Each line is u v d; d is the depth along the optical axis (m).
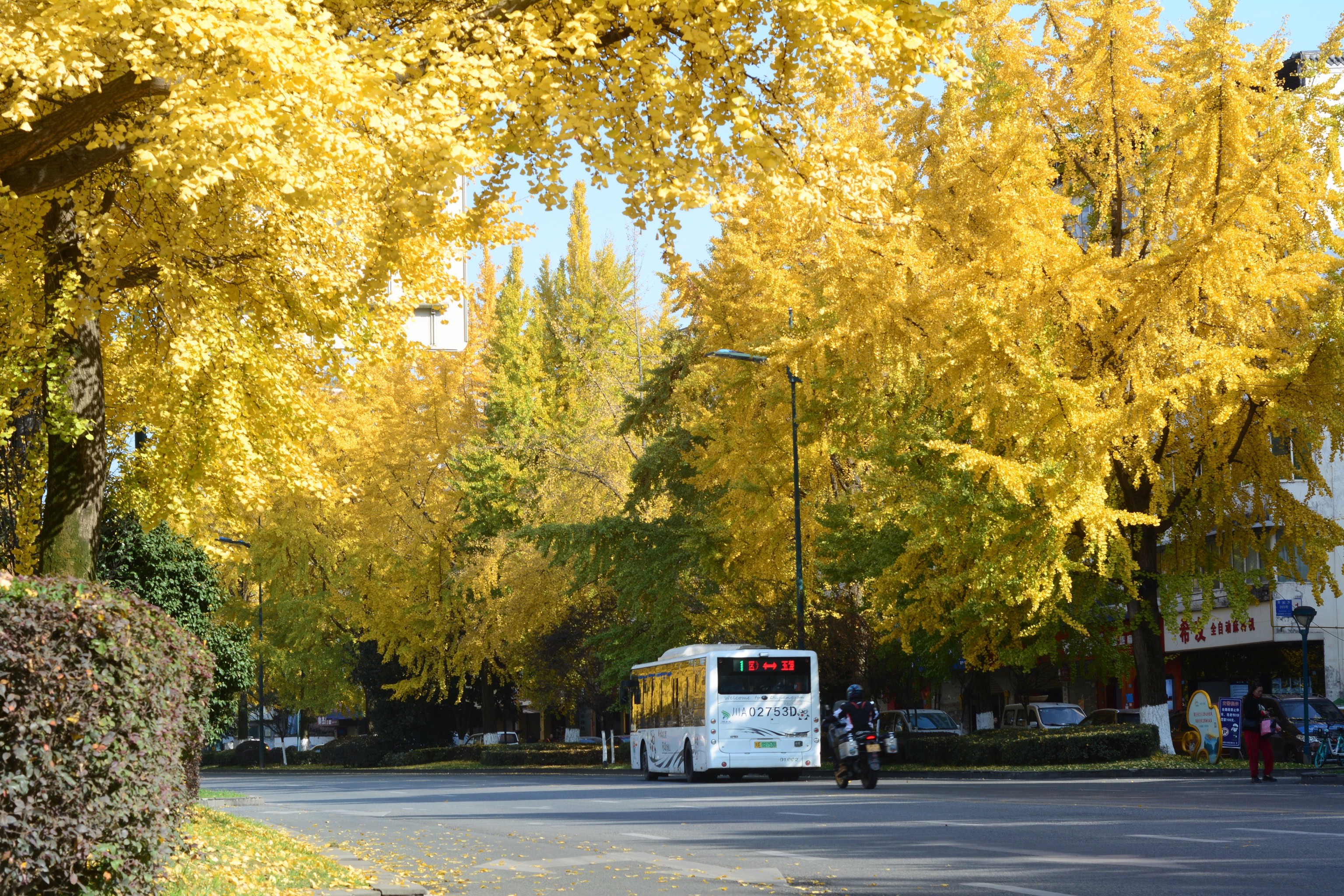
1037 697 53.12
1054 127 28.31
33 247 14.19
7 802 7.32
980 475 25.00
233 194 13.79
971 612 28.77
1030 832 13.40
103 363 16.84
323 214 13.98
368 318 15.52
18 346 13.73
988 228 23.83
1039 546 25.73
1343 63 31.89
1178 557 29.12
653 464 38.44
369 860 12.95
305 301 15.00
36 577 7.95
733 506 33.97
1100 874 9.77
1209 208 24.53
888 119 25.88
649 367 53.62
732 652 30.61
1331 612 36.88
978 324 23.30
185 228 13.95
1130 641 39.69
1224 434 26.72
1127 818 14.77
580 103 11.18
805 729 30.42
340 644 62.72
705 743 30.17
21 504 16.69
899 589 29.39
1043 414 23.97
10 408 15.01
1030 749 28.78
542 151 11.64
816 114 11.93
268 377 14.73
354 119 10.66
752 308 32.56
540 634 50.34
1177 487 27.73
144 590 23.95
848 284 22.33
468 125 11.29
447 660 55.62
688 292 38.16
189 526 16.48
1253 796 18.56
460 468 54.62
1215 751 27.22
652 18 11.48
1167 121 26.52
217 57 10.05
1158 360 25.23
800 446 33.44
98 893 7.89
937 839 13.09
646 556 38.81
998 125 24.02
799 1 10.51
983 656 30.81
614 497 45.50
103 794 7.84
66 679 7.57
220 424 14.56
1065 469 24.36
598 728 68.69
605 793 26.30
